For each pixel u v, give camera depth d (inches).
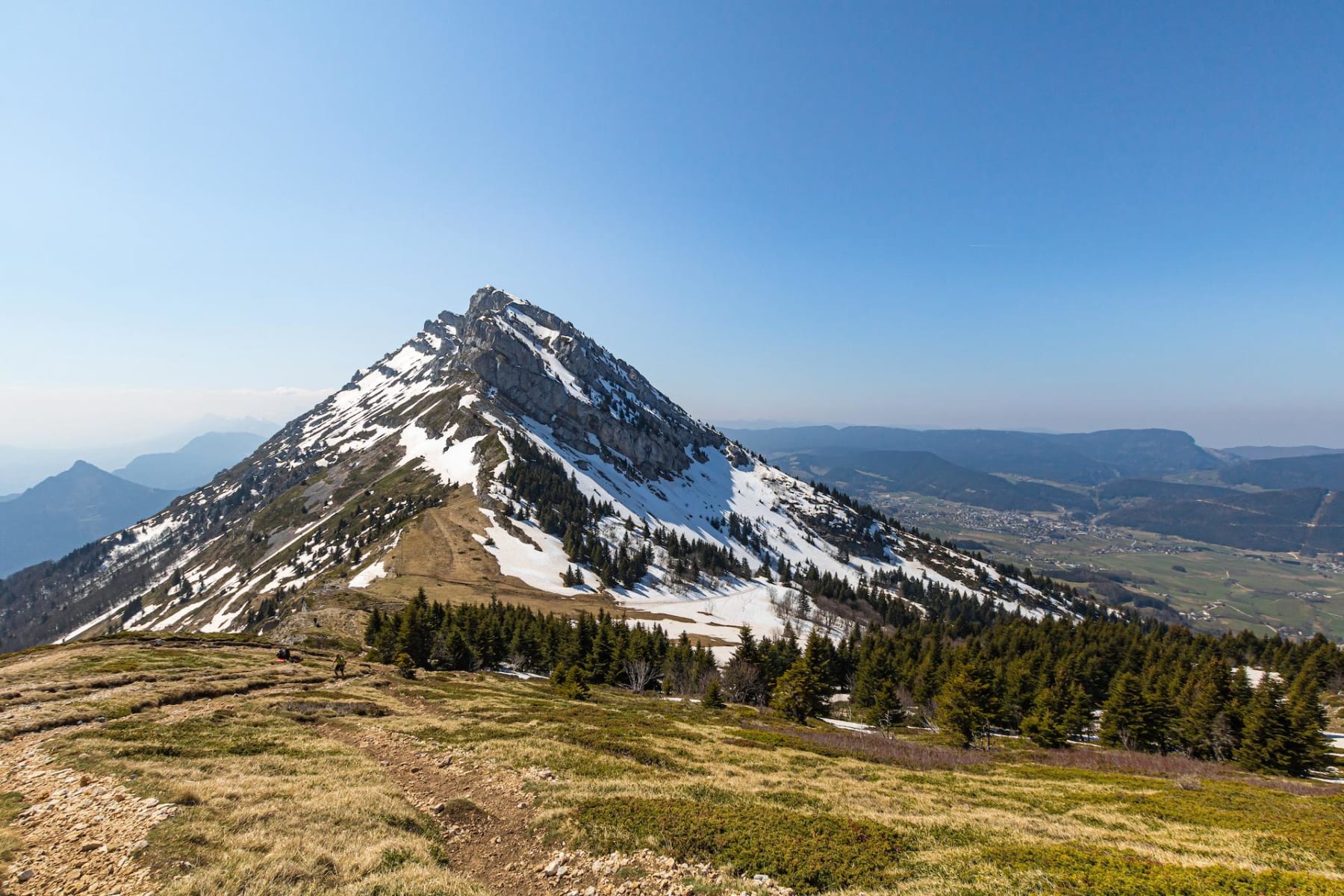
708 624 6481.3
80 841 689.0
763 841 833.5
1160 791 1432.1
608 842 831.7
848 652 4576.8
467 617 3811.5
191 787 876.0
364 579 6156.5
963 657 3609.7
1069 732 3009.4
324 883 639.1
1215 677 3078.2
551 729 1569.9
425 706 1948.8
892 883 722.8
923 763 1760.6
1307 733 2386.8
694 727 1943.9
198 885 595.8
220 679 1935.3
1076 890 668.7
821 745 1851.6
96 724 1283.2
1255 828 1022.4
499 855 818.2
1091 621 5910.4
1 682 1659.7
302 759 1154.7
